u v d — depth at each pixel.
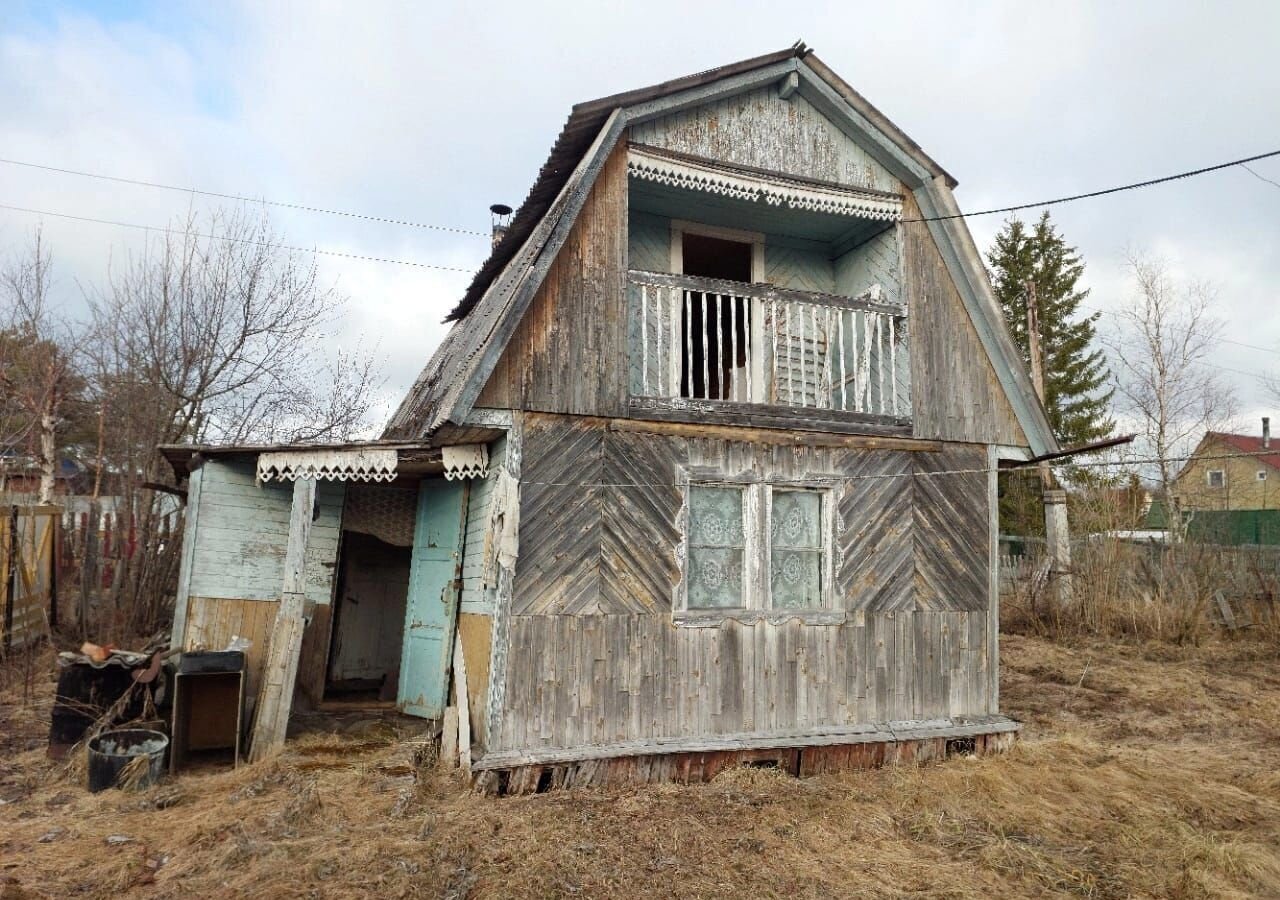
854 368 8.12
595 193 6.86
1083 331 29.50
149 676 6.83
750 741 6.78
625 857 4.93
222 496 8.21
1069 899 4.75
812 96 7.84
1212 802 6.62
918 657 7.64
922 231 8.19
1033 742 8.26
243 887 4.39
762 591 7.14
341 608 9.90
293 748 7.06
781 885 4.71
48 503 14.40
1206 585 15.32
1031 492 24.52
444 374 9.07
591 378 6.65
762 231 8.95
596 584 6.53
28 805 5.65
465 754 6.36
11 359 14.55
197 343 14.73
